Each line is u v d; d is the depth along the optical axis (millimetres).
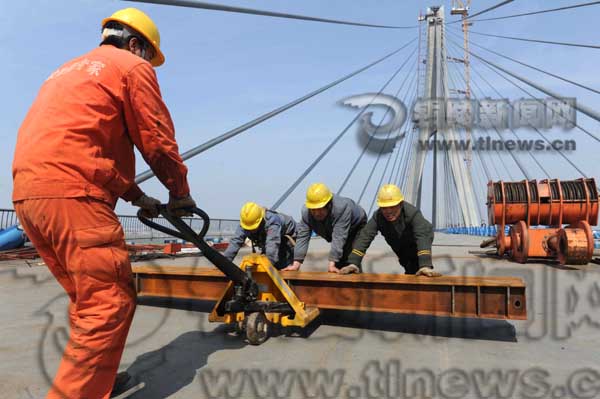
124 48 2088
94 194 1734
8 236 9914
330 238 4320
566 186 9266
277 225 4305
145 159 1962
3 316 3807
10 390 2178
